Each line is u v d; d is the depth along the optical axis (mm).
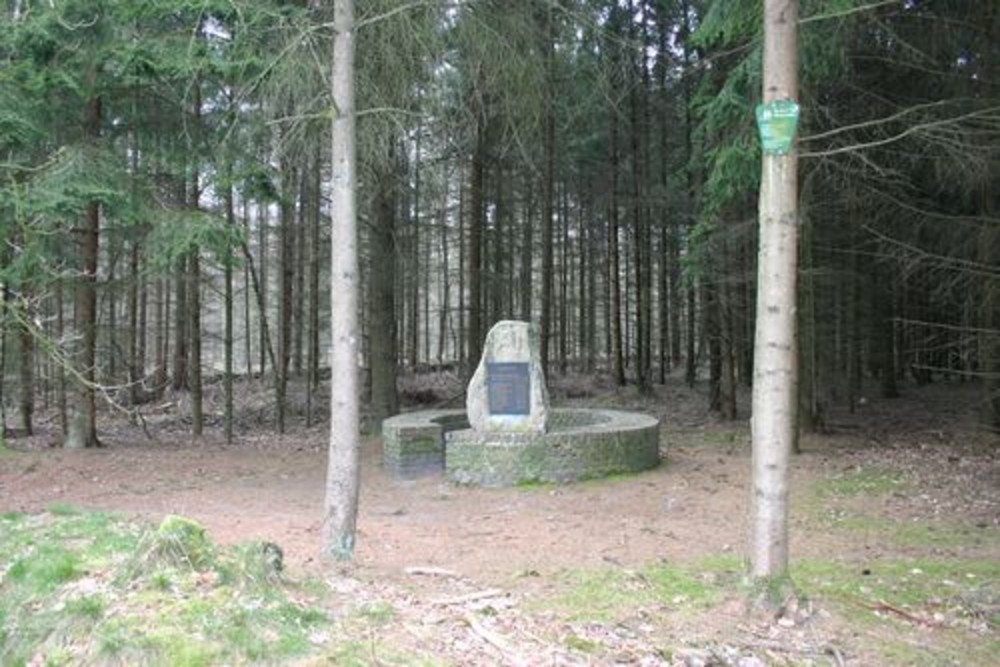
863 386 25359
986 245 12375
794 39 5598
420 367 29203
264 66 8695
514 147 14445
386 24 8094
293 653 4297
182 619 4531
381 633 4801
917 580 6715
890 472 11867
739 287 17000
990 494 10375
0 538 6430
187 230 11969
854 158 12758
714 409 19562
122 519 7379
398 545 7914
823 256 15812
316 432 18172
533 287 32281
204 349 35062
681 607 5707
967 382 25438
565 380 25469
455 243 31219
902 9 12414
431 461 12484
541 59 10227
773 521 5707
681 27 20250
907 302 20250
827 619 5570
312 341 19484
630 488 10961
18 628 4824
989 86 12438
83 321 14297
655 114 22641
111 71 12328
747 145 11055
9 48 11281
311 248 21297
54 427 19297
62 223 11633
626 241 29344
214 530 8594
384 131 8922
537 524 8953
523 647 4844
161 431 18016
